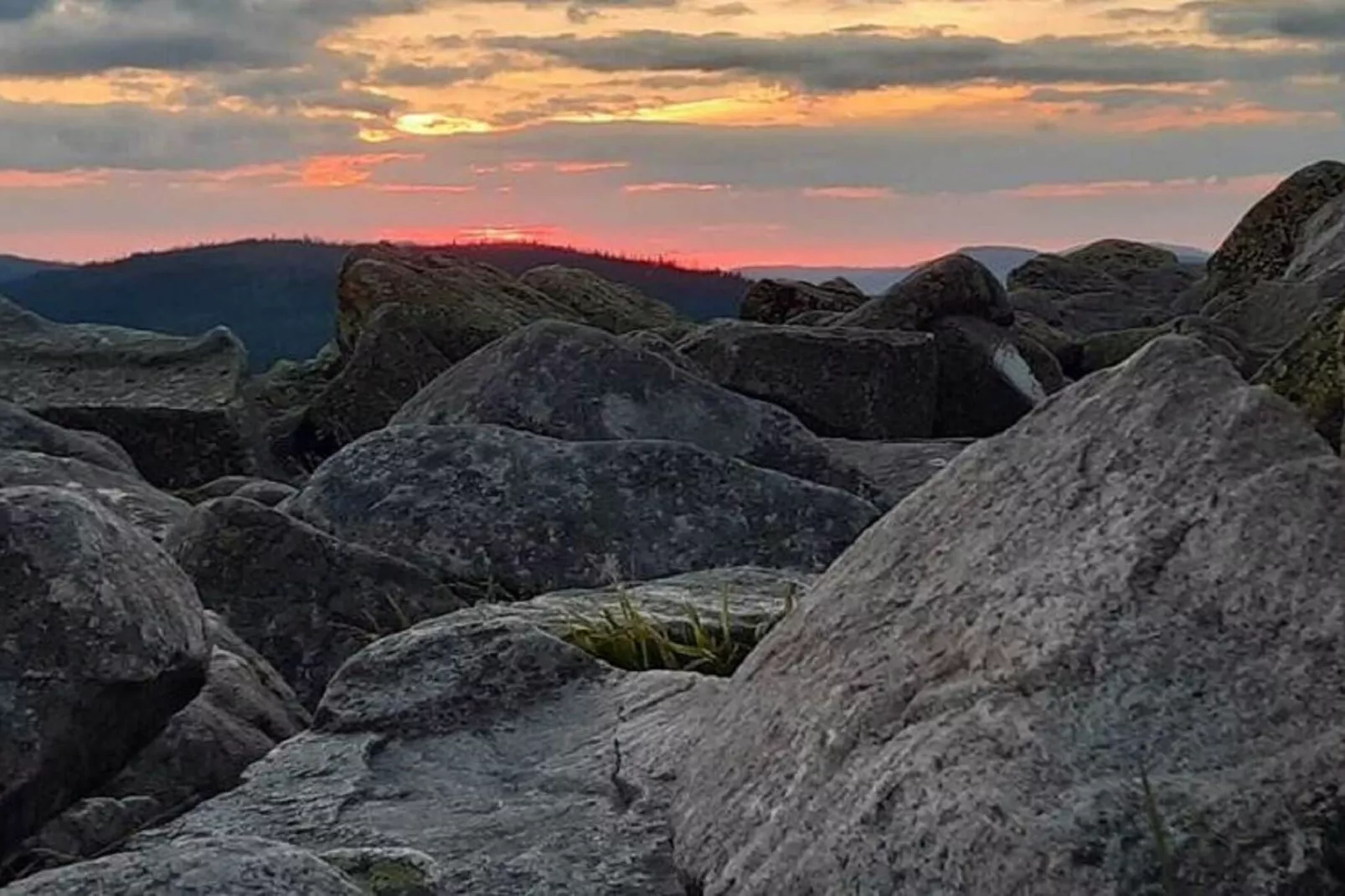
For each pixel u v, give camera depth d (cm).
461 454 1111
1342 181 2884
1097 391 521
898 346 1666
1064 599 463
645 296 2622
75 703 581
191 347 1934
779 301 2492
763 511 1096
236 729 690
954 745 445
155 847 514
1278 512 449
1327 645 422
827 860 454
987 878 414
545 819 577
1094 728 431
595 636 791
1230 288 2867
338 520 1081
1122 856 401
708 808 530
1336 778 402
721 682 681
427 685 708
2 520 596
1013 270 3603
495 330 1991
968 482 539
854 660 511
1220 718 422
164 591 625
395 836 579
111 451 1572
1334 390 911
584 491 1092
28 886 442
